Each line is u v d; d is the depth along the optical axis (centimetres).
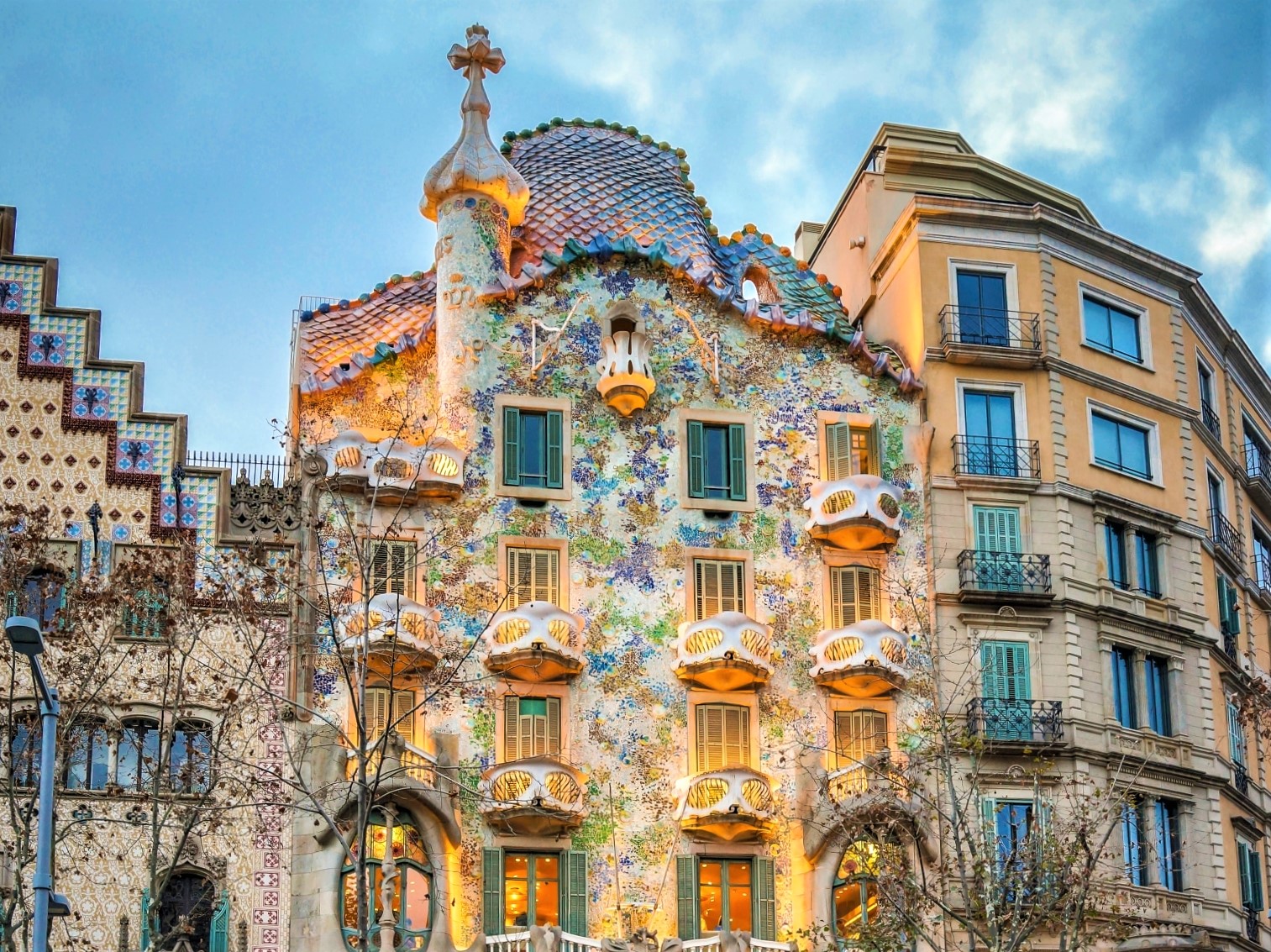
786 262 5725
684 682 4869
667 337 5197
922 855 4753
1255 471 6291
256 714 4453
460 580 4841
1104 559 5312
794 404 5212
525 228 5409
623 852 4706
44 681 3158
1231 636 5719
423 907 4488
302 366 5109
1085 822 4475
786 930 4697
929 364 5316
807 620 5012
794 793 4825
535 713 4762
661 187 5659
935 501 5184
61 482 4647
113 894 4331
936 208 5444
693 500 5047
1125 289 5694
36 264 4806
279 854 4441
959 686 4831
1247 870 5519
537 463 5009
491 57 5338
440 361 5078
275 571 4422
